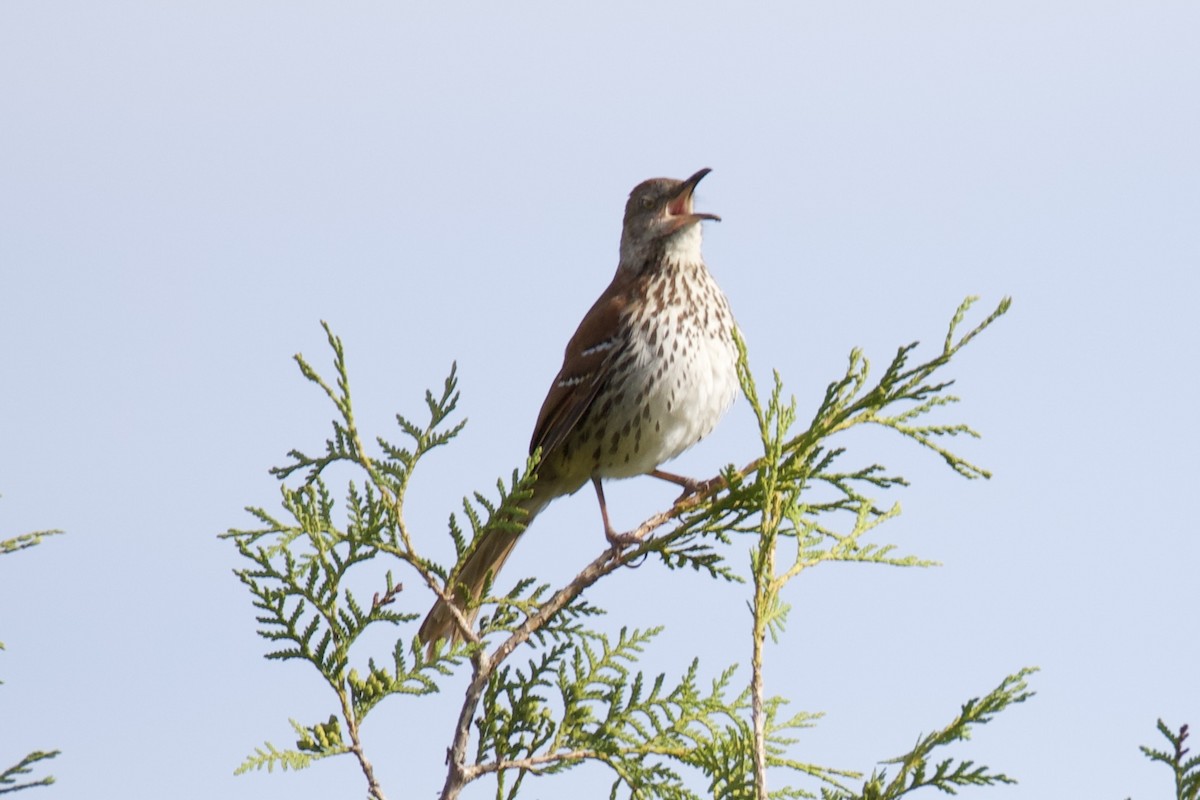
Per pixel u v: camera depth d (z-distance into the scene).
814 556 7.55
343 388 7.95
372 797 7.39
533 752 7.96
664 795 7.93
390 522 7.83
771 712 8.05
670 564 8.94
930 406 8.22
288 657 7.58
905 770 6.80
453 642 8.00
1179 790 6.45
